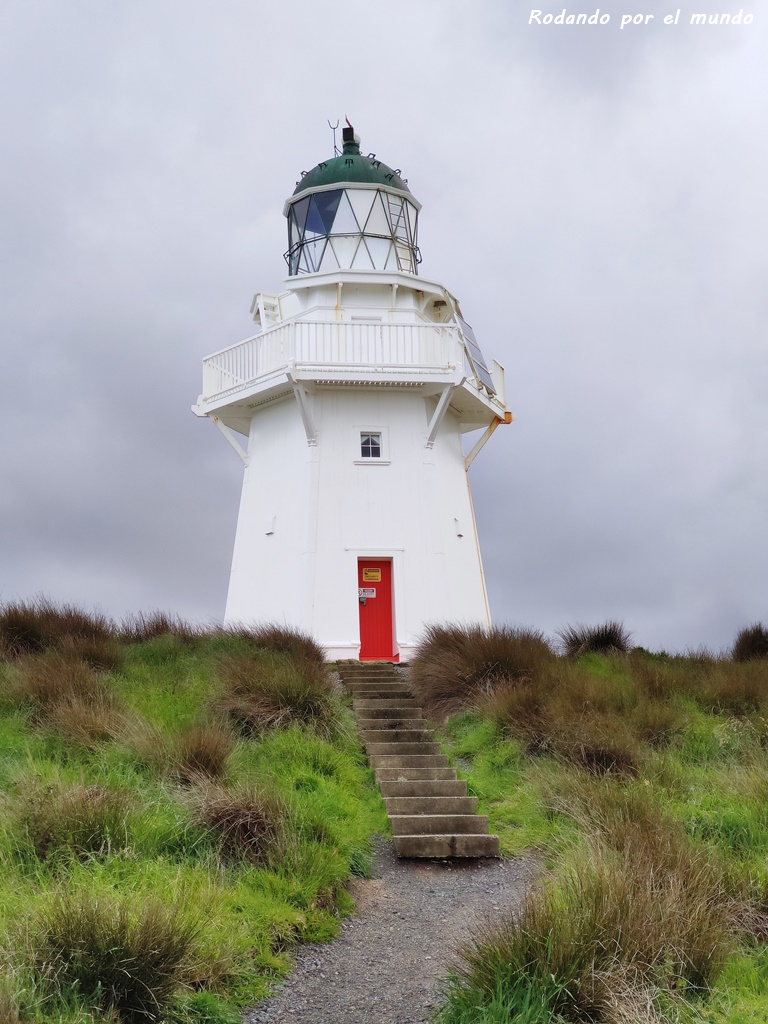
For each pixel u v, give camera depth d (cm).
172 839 767
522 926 601
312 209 2316
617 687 1340
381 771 1118
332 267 2255
